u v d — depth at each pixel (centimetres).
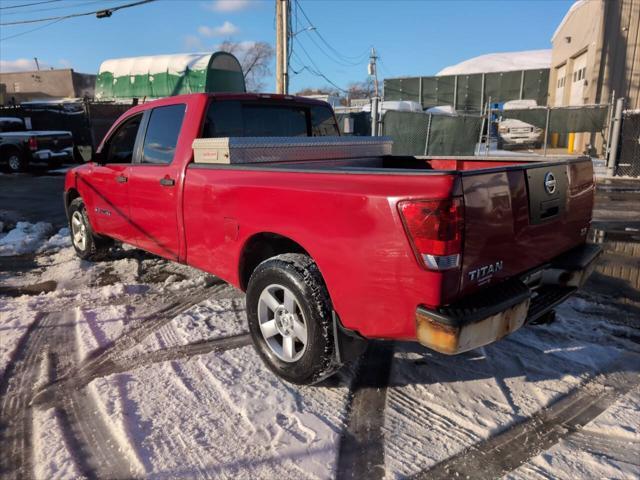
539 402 299
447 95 3944
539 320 363
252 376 327
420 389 315
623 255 629
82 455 252
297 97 475
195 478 237
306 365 296
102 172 506
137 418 281
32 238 718
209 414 286
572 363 344
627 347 368
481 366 342
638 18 1739
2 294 491
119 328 402
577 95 2183
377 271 253
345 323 277
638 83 1789
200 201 372
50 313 437
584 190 345
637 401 299
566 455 253
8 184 1399
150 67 2420
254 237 338
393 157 483
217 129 407
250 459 249
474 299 249
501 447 260
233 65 2462
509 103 2803
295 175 301
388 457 252
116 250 632
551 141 2259
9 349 367
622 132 1444
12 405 298
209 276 535
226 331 396
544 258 309
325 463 247
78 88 4881
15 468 245
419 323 241
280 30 1714
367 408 294
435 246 232
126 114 485
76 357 355
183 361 347
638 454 253
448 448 259
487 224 250
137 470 241
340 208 266
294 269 295
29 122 1983
